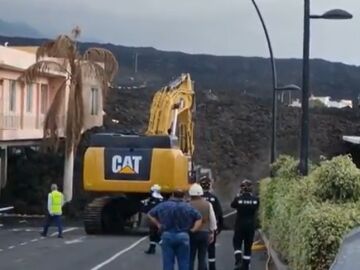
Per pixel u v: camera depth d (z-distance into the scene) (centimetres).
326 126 7300
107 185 3089
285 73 11950
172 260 1513
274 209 2038
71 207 4000
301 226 1247
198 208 1583
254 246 2427
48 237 2925
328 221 1144
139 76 12112
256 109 7756
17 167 4422
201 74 12850
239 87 11731
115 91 7375
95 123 5062
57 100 4234
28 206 4062
